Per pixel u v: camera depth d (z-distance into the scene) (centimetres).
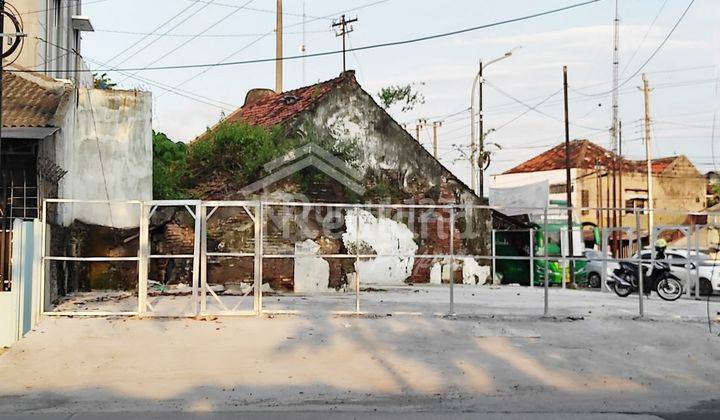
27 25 1809
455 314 1462
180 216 2089
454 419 770
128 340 1189
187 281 2075
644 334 1318
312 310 1515
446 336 1274
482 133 3806
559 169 5416
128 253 2055
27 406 829
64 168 1803
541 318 1449
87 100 2052
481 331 1320
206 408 823
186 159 2361
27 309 1240
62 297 1745
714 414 816
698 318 1483
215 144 2330
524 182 5588
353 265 2317
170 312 1422
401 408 830
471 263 2750
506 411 820
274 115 2658
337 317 1430
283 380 969
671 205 5494
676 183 5522
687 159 5562
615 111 4688
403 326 1349
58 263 1714
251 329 1291
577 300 1931
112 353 1105
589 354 1159
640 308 1505
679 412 826
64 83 1756
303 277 2156
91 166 2042
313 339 1223
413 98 3588
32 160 1523
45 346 1141
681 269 2428
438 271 2688
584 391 938
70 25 2152
